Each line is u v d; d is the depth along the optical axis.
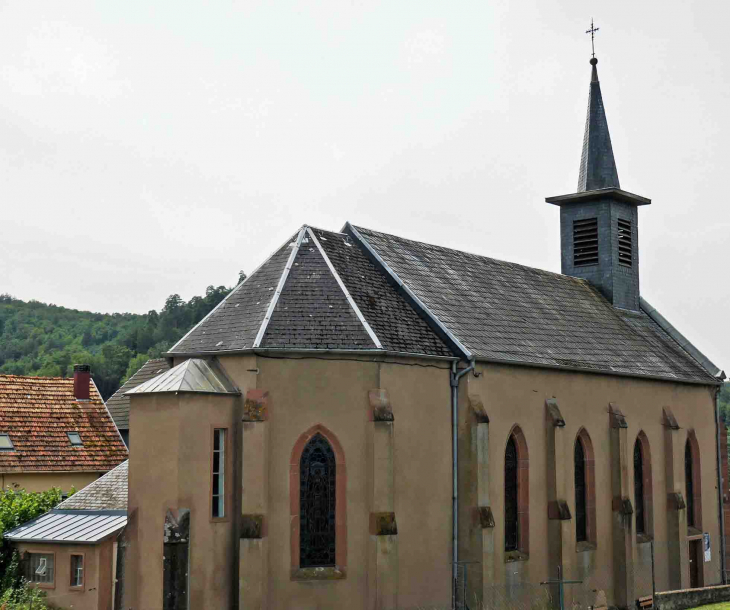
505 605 35.47
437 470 34.19
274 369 31.50
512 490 37.31
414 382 33.75
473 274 43.41
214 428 30.80
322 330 32.38
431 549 33.59
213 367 32.06
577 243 54.28
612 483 42.59
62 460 46.81
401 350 33.19
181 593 29.17
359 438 31.84
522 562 36.72
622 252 54.03
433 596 33.50
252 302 33.88
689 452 50.53
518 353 38.03
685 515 47.47
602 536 41.62
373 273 37.62
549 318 44.25
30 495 39.44
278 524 30.80
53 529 35.66
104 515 36.09
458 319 37.56
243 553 29.94
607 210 53.31
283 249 36.22
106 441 49.53
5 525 36.69
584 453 41.69
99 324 168.75
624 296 53.59
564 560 37.97
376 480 31.50
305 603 30.75
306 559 31.25
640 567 44.34
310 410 31.58
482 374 35.84
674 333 53.78
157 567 29.55
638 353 47.50
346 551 31.33
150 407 30.56
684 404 49.69
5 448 45.44
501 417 36.56
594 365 42.12
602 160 54.28
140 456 30.55
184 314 149.88
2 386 48.56
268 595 30.36
